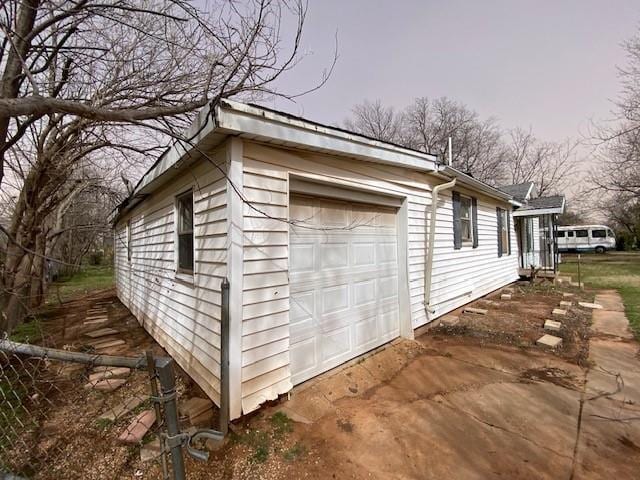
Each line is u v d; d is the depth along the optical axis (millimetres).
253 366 2906
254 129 2713
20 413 2930
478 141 29031
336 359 3943
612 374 3846
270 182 3078
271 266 3072
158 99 3648
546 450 2447
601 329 5672
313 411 3020
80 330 6461
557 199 11977
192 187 3758
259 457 2391
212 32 2936
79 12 2848
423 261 5477
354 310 4230
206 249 3350
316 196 3734
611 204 18812
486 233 8570
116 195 8008
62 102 2004
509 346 4859
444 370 4012
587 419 2879
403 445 2527
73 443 2561
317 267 3727
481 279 8234
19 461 2336
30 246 5324
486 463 2311
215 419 2883
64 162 5246
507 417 2928
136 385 3580
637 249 28953
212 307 3201
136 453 2434
